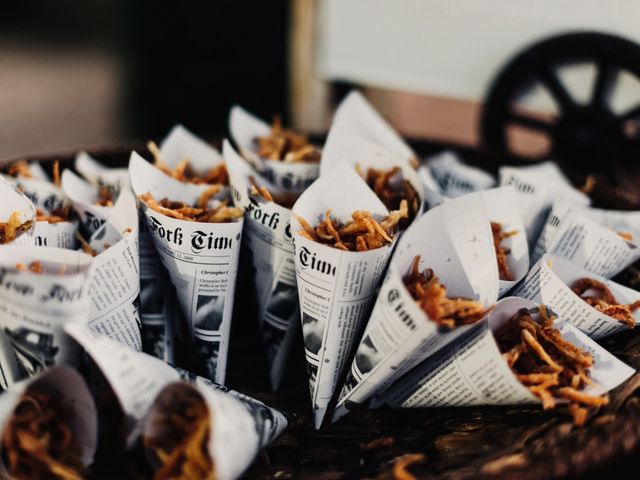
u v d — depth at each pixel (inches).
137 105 58.5
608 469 13.0
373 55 43.6
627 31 34.7
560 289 16.3
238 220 17.1
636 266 19.7
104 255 14.8
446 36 40.2
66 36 72.3
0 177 16.7
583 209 20.1
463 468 12.6
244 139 23.2
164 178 18.0
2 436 12.4
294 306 18.0
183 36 70.4
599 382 15.0
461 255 15.7
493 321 15.7
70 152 22.7
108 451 14.0
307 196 16.7
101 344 13.7
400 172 19.4
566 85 36.1
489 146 37.1
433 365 15.7
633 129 34.5
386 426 16.2
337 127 20.1
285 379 18.5
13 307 13.5
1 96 59.2
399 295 13.7
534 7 36.7
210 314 17.1
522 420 15.2
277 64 63.6
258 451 14.3
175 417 13.4
